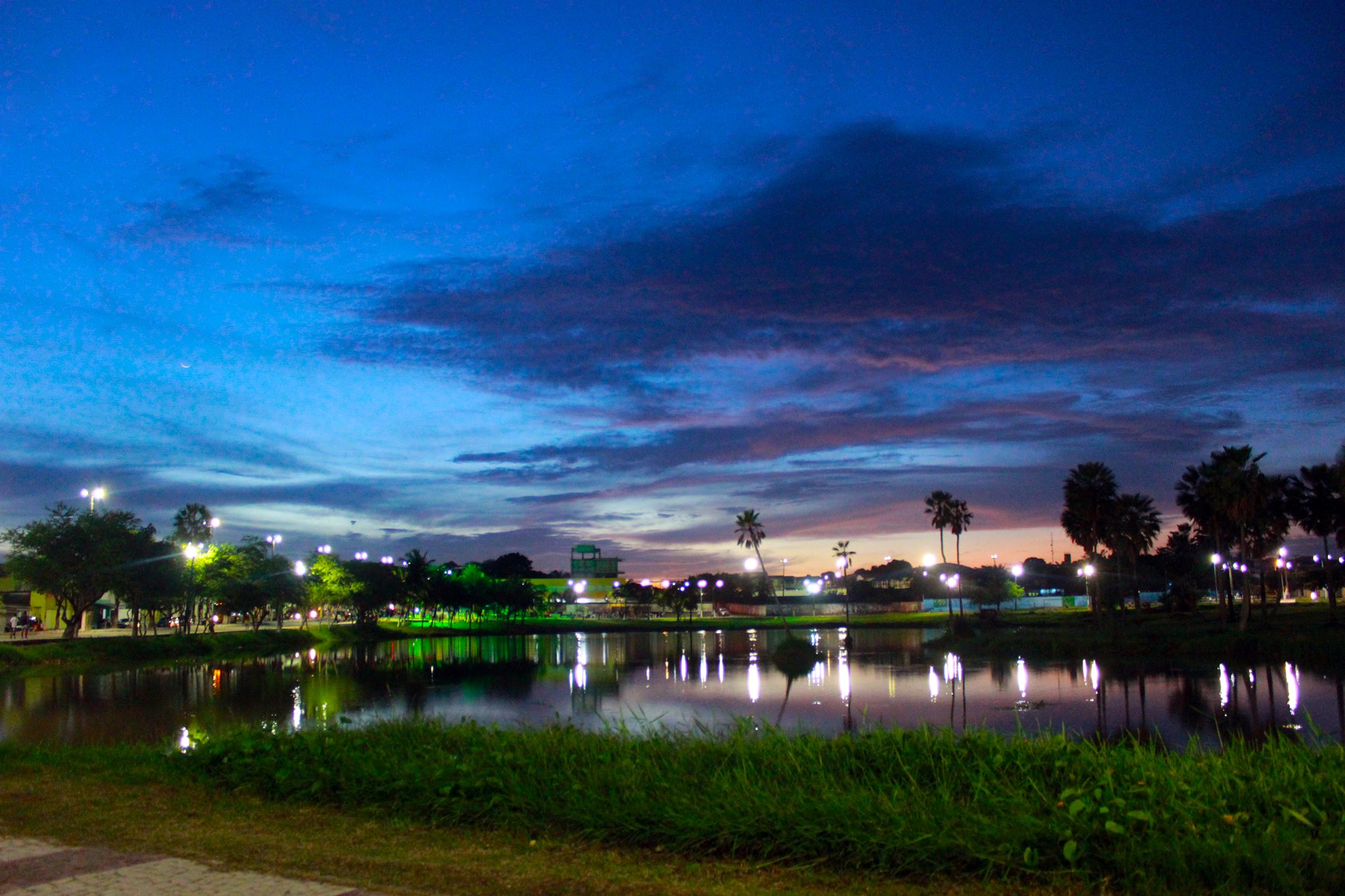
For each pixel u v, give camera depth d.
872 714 32.66
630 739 12.20
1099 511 76.38
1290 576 136.12
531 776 10.03
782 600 174.12
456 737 12.89
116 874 7.71
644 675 53.91
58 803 10.65
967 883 7.10
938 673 49.72
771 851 7.86
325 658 72.88
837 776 10.01
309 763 11.41
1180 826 7.31
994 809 8.09
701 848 8.09
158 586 73.44
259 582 92.69
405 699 40.66
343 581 115.31
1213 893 6.53
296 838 8.88
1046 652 61.75
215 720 31.81
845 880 7.27
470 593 142.38
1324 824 7.20
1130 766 9.05
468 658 72.44
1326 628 66.31
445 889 7.12
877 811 8.09
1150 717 30.52
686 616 170.88
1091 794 7.84
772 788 9.22
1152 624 80.25
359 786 10.37
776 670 55.75
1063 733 10.56
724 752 10.88
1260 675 44.38
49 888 7.34
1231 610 77.38
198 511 122.25
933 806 8.29
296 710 35.62
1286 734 25.33
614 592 185.88
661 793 9.17
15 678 53.19
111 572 67.00
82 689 46.31
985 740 10.53
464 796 9.61
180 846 8.62
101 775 12.55
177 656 72.62
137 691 44.56
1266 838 6.89
